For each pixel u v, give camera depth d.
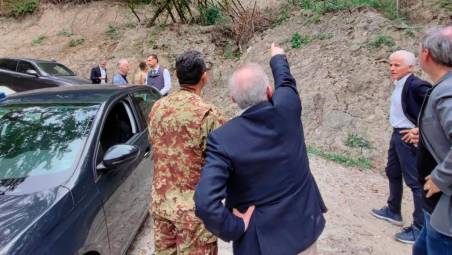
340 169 6.11
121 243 3.14
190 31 13.12
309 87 8.54
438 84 2.19
